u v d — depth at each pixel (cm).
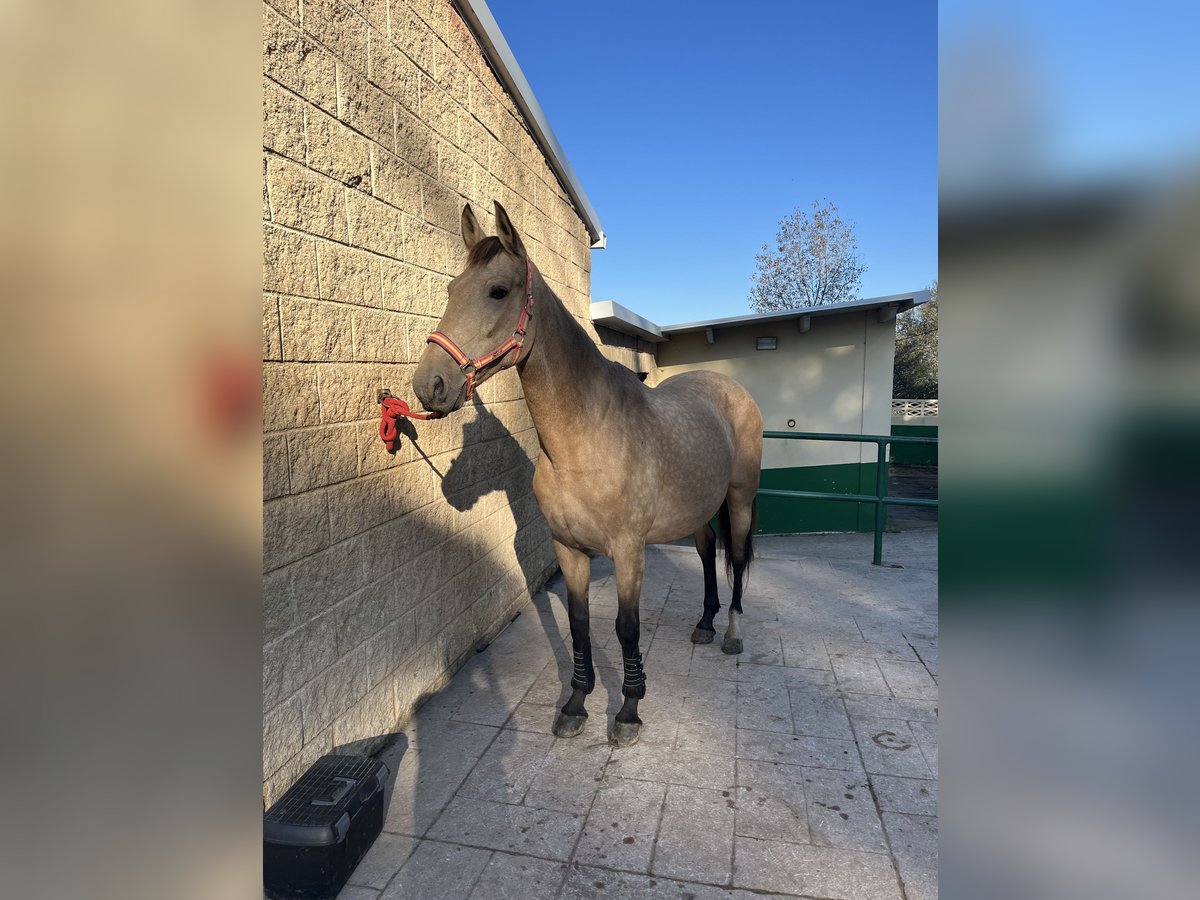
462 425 272
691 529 251
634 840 168
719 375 310
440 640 254
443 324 164
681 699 242
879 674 263
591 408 195
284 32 167
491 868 159
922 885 153
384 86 215
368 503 205
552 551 410
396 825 174
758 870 158
